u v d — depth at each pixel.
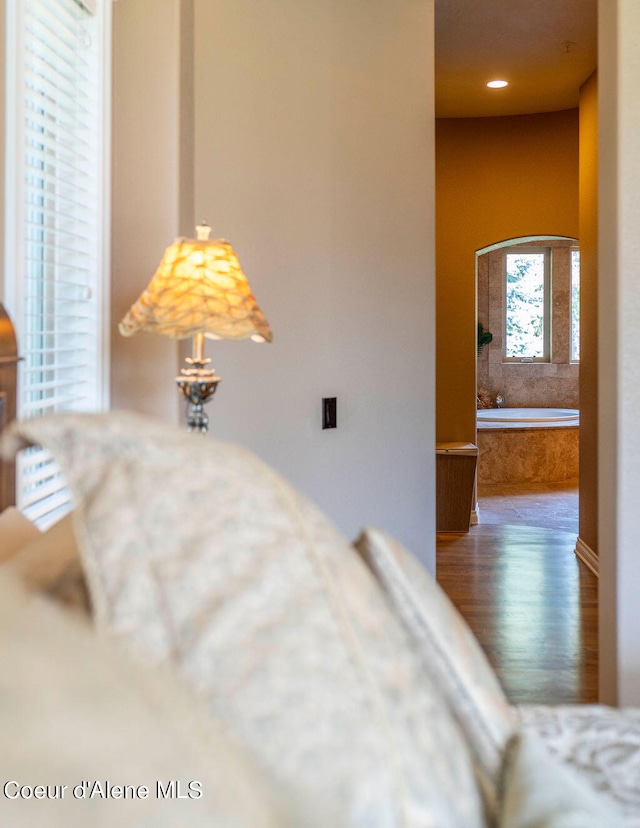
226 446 0.92
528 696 3.14
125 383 2.65
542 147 6.32
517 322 11.09
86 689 0.65
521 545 5.77
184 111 2.71
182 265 2.18
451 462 6.07
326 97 3.29
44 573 0.89
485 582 4.79
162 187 2.63
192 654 0.73
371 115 3.43
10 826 0.55
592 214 5.34
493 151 6.39
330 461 3.33
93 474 0.83
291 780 0.68
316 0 3.25
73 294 2.46
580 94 5.64
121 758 0.60
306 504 0.90
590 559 5.17
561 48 4.91
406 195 3.56
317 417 3.28
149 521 0.80
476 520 6.49
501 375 11.00
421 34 3.58
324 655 0.75
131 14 2.63
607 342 2.42
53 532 1.05
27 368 2.11
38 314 2.19
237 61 2.99
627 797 1.08
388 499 3.54
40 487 2.25
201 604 0.76
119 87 2.64
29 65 2.16
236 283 2.20
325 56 3.28
